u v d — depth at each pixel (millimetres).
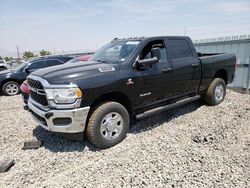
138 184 2730
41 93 3602
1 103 7781
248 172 2885
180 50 5039
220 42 9055
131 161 3260
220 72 6230
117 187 2697
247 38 8172
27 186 2900
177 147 3625
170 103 4930
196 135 4070
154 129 4621
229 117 5004
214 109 5723
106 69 3816
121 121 3959
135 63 4125
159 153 3451
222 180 2736
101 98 3834
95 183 2803
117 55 4430
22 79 9594
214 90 5879
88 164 3314
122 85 3865
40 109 3674
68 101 3369
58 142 4117
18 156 3664
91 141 3715
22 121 5414
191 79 5176
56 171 3232
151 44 4484
